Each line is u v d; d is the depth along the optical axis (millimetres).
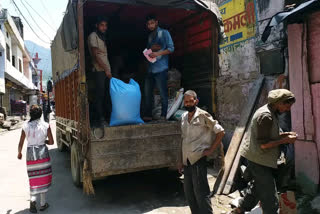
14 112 24938
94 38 4492
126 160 4066
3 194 4738
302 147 4262
